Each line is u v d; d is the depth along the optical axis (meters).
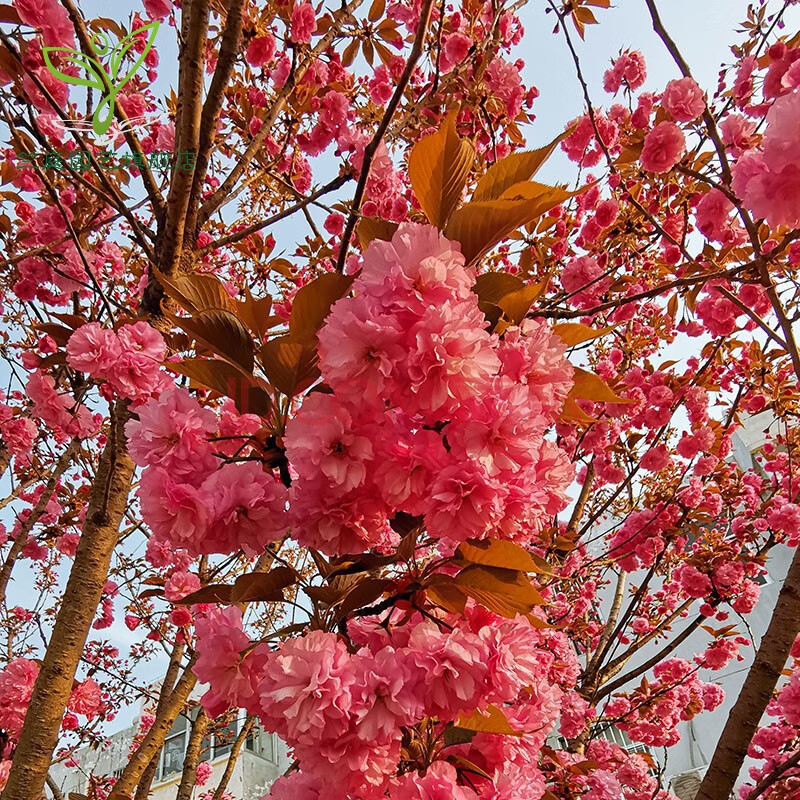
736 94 3.56
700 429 4.75
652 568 4.96
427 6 1.88
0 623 5.94
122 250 4.64
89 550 2.29
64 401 3.53
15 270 3.52
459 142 1.26
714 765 2.36
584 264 4.02
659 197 3.98
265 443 1.34
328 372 1.03
